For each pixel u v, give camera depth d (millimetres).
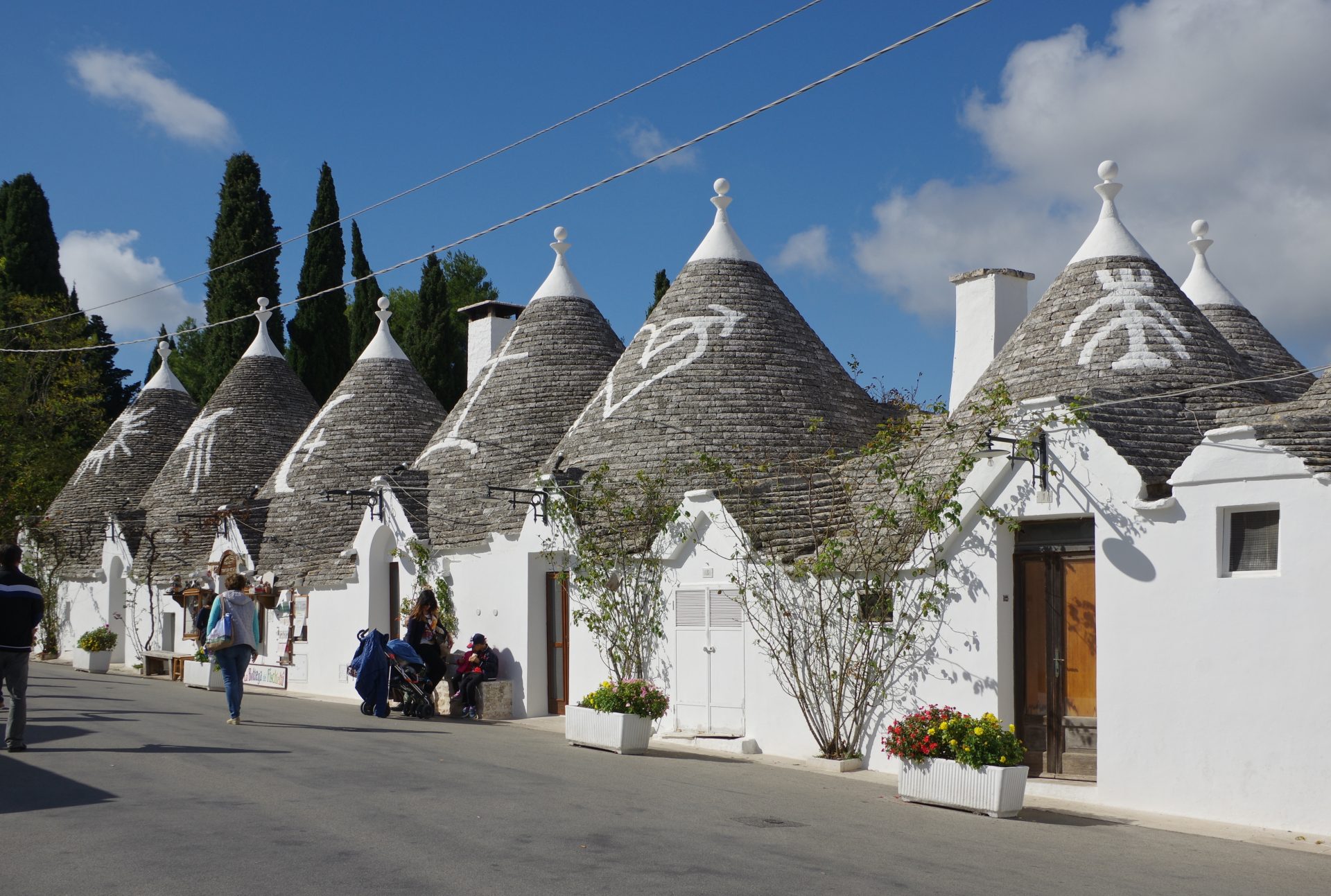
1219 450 11812
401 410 29438
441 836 9102
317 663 25328
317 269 49625
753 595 16375
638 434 20266
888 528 14992
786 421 20422
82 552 35156
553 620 20469
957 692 14008
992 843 9992
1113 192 18797
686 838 9375
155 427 37656
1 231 53438
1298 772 11109
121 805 10102
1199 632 11883
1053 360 17281
